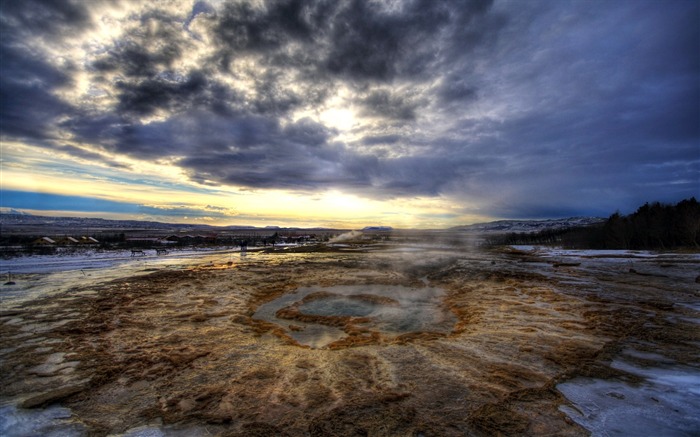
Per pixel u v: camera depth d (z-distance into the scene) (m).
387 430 3.89
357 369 5.88
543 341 7.27
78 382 5.42
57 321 9.28
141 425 4.18
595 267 19.73
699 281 14.42
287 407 4.52
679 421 4.02
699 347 6.73
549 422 4.04
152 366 6.12
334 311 11.02
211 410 4.49
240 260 27.42
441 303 12.14
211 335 8.13
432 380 5.33
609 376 5.36
